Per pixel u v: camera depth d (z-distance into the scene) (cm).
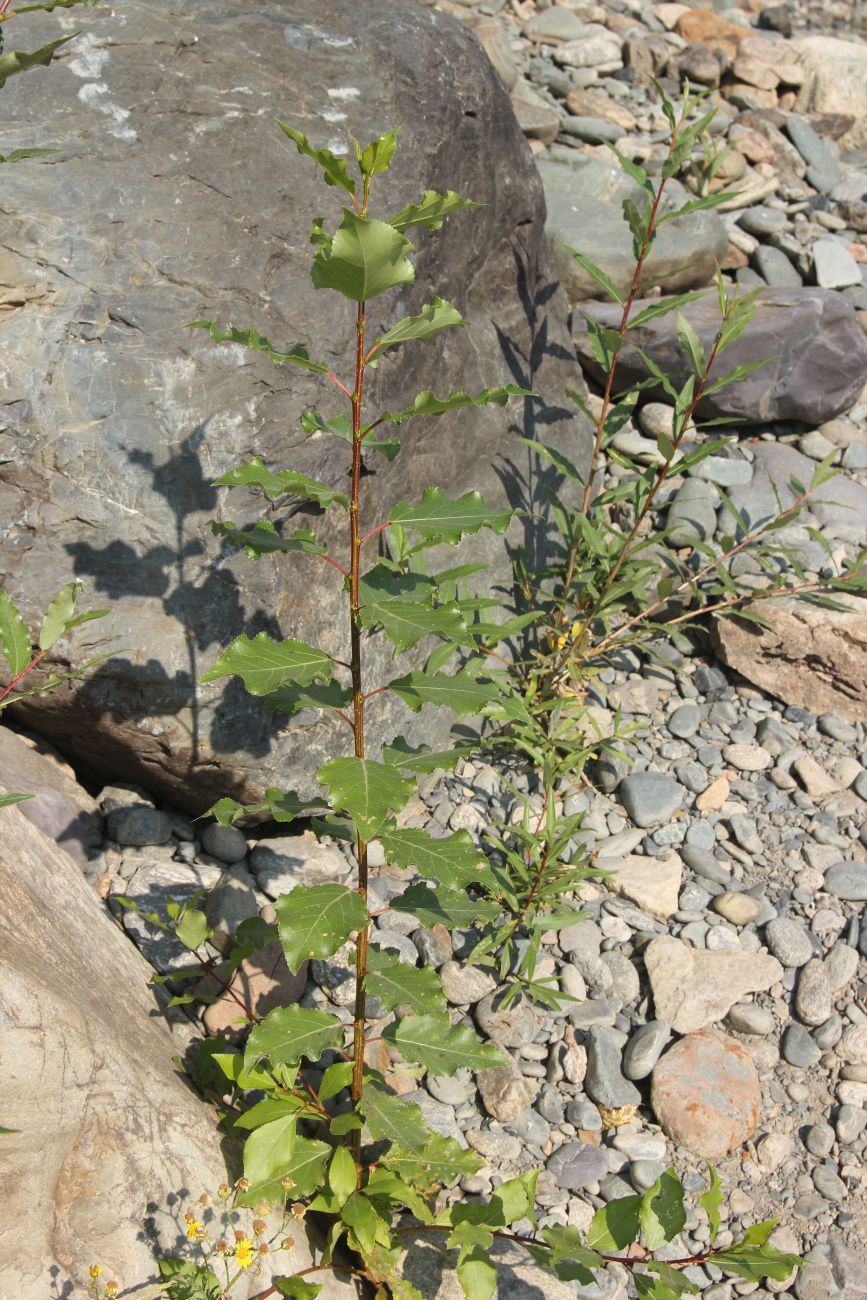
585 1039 343
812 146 702
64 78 352
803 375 518
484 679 410
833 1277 303
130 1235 246
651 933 368
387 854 244
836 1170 325
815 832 398
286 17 397
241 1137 286
